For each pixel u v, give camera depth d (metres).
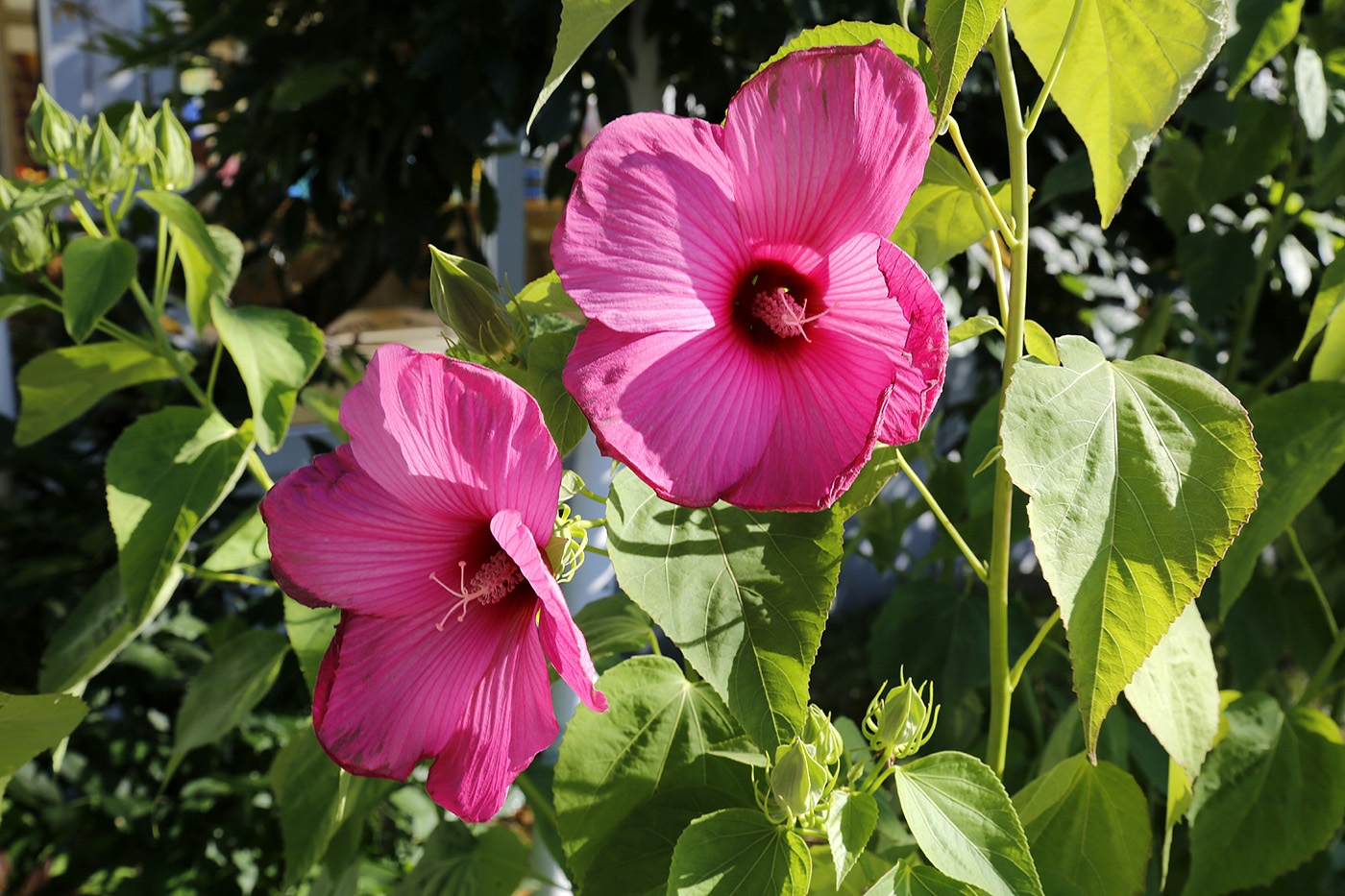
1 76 2.16
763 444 0.53
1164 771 0.93
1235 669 1.06
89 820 1.61
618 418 0.50
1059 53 0.60
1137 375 0.60
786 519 0.57
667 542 0.56
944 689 0.98
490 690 0.56
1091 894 0.71
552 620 0.50
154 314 0.88
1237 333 1.31
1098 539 0.57
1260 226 1.28
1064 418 0.58
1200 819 0.81
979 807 0.60
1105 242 1.65
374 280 1.75
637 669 0.71
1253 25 0.98
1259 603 1.09
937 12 0.54
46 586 1.48
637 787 0.69
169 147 0.84
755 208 0.53
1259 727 0.82
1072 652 0.56
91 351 0.87
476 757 0.55
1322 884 1.03
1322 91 1.10
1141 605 0.56
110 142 0.81
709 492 0.52
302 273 2.16
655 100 1.34
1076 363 0.60
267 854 1.61
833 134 0.51
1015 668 0.68
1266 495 0.80
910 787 0.61
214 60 1.88
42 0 2.17
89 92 2.29
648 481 0.51
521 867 0.85
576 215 0.50
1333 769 0.80
